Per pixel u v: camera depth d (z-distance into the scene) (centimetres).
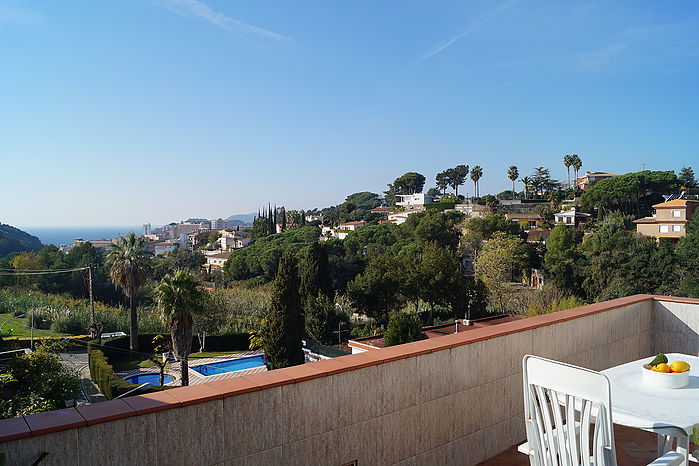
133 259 2544
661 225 4753
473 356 281
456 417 272
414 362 251
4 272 4753
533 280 4578
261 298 3291
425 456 257
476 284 3381
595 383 172
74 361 2361
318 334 2872
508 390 301
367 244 5712
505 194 11650
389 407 241
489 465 284
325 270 3588
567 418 182
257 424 198
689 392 234
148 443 172
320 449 217
